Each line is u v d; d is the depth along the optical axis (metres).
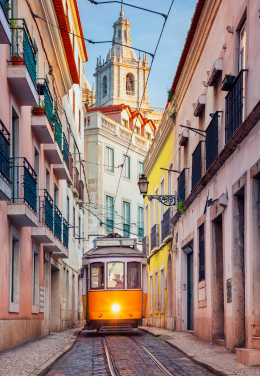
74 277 26.73
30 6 14.28
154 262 26.12
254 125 9.61
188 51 16.89
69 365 9.70
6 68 11.45
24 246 13.70
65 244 19.61
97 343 14.74
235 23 11.61
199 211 15.36
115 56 87.88
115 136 39.16
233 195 11.22
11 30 11.86
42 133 15.30
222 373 7.86
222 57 12.89
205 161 15.13
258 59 9.69
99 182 37.16
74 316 26.38
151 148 26.92
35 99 12.76
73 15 27.58
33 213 12.66
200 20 14.97
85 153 37.53
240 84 10.77
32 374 7.69
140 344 14.15
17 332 12.52
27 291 14.02
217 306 13.16
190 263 18.42
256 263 9.60
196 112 15.66
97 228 36.59
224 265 11.93
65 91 21.84
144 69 89.00
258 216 9.72
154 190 26.91
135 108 86.25
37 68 15.57
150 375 8.35
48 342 13.82
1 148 9.61
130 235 40.38
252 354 8.62
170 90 20.39
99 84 91.75
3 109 11.16
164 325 22.28
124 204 40.16
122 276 18.95
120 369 9.10
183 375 8.26
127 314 18.58
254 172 9.58
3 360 9.36
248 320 9.73
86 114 37.69
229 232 11.55
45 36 16.81
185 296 18.62
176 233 19.92
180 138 18.38
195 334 15.59
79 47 30.55
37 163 15.95
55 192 20.28
